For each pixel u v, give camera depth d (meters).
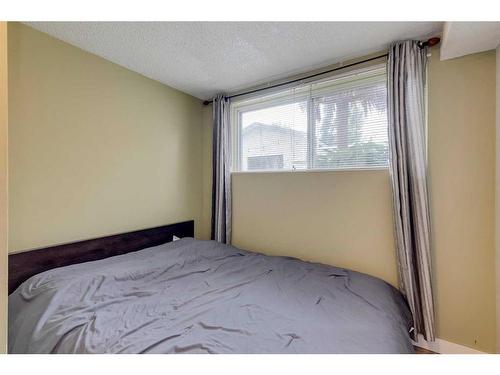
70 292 1.33
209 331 1.08
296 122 2.39
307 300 1.39
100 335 1.03
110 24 1.55
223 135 2.65
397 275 1.81
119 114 2.08
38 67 1.61
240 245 2.67
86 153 1.87
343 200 2.04
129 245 2.09
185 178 2.71
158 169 2.42
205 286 1.56
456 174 1.64
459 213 1.63
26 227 1.56
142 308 1.27
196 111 2.84
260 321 1.16
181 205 2.66
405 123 1.70
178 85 2.50
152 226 2.36
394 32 1.63
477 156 1.58
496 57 1.52
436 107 1.69
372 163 2.01
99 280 1.46
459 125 1.63
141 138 2.26
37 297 1.31
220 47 1.82
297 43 1.77
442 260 1.68
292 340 1.02
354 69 1.98
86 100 1.86
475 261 1.59
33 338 1.09
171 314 1.22
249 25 1.56
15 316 1.28
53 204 1.69
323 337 1.04
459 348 1.63
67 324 1.10
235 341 1.01
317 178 2.17
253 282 1.63
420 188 1.65
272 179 2.43
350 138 2.11
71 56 1.77
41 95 1.62
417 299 1.68
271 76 2.30
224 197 2.67
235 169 2.78
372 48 1.84
